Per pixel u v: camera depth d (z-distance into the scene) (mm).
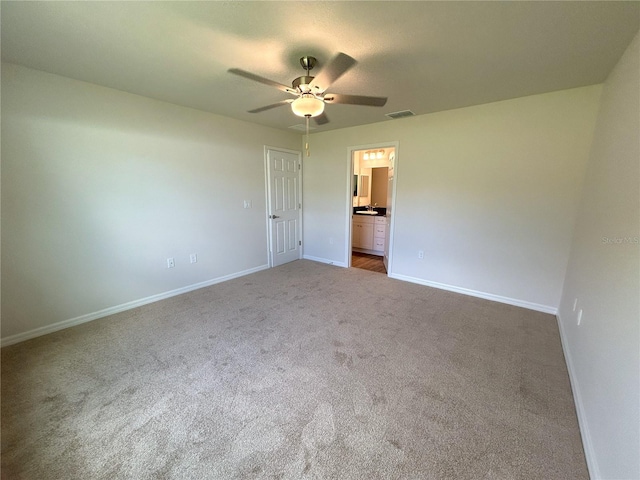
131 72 2346
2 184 2250
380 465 1345
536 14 1538
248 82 2547
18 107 2260
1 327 2334
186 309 3059
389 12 1534
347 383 1903
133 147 2941
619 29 1642
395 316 2910
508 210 3133
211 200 3730
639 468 947
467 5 1471
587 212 2357
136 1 1458
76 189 2611
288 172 4801
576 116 2654
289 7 1505
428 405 1717
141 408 1683
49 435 1495
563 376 1991
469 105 3178
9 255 2324
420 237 3844
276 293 3551
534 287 3076
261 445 1448
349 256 4766
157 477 1285
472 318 2867
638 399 1021
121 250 2963
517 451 1421
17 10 1528
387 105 3166
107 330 2600
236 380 1929
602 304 1636
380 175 6484
